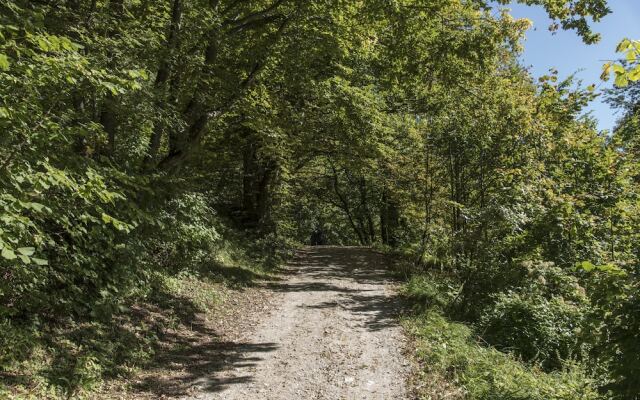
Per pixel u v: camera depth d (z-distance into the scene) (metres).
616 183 11.21
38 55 4.54
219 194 22.27
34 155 4.63
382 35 14.55
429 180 19.64
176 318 9.43
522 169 12.00
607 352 4.51
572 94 14.15
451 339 8.74
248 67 13.61
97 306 7.69
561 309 9.35
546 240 10.72
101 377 6.39
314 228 48.66
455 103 16.58
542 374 7.43
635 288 4.32
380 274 18.02
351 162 20.62
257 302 12.67
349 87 15.96
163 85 9.11
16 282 5.95
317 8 12.47
